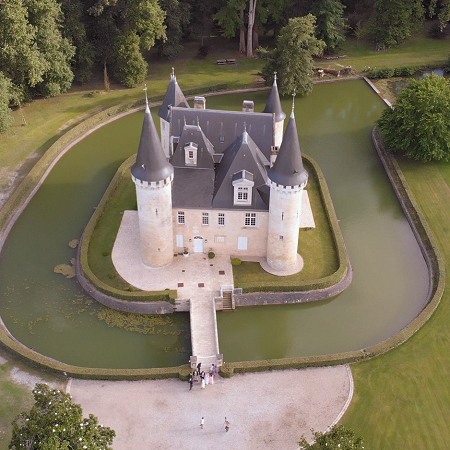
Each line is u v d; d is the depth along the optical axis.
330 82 111.12
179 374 52.78
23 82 94.69
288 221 60.72
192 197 62.34
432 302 61.06
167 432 48.56
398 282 66.38
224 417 49.91
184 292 61.22
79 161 86.00
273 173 58.69
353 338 59.47
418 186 80.19
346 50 120.88
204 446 47.62
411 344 56.69
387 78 113.00
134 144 90.81
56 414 37.66
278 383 52.91
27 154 85.50
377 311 62.53
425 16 130.00
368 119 99.38
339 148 90.69
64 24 98.00
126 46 100.94
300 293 62.16
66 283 64.38
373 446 47.47
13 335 58.28
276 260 63.94
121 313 60.78
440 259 66.94
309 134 94.25
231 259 65.62
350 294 64.50
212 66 113.75
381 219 76.19
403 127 82.44
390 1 116.31
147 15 98.12
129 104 99.00
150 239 62.16
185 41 122.94
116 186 78.12
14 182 79.12
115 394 51.62
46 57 93.69
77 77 103.88
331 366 54.62
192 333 57.22
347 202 78.94
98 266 64.81
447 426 49.06
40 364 53.16
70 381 52.66
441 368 54.22
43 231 71.94
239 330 60.34
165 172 58.25
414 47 122.69
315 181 81.06
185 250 65.75
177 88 73.75
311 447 39.59
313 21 99.00
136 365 55.69
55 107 98.38
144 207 59.84
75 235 71.38
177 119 67.69
